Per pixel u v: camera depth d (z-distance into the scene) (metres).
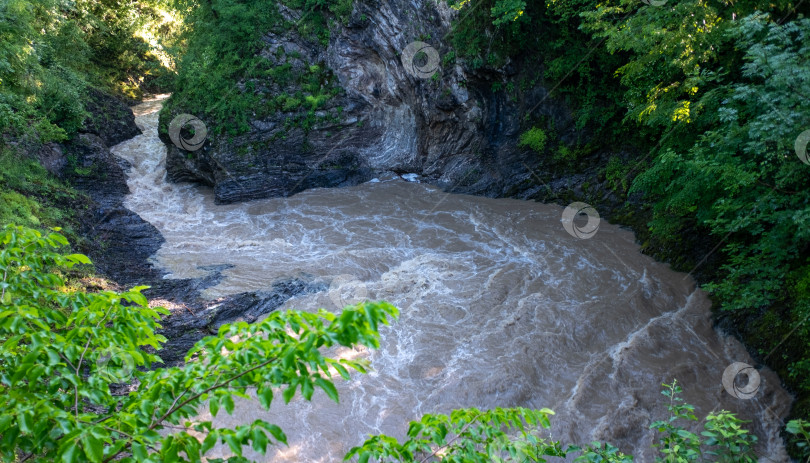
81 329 3.74
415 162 21.72
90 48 25.20
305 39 22.12
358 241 16.88
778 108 10.37
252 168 20.45
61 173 18.86
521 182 19.44
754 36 11.62
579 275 14.54
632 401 10.57
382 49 21.53
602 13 14.37
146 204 19.81
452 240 16.75
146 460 2.81
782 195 11.11
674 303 13.45
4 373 3.69
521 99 19.72
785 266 11.80
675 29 13.02
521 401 10.65
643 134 17.17
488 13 19.28
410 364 11.48
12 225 4.17
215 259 15.82
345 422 9.98
